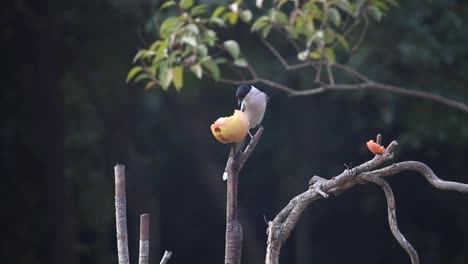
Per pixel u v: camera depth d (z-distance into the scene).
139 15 11.70
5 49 13.77
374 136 15.38
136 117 15.73
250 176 17.12
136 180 14.52
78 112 15.14
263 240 17.39
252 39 12.37
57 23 12.95
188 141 17.00
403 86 11.88
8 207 14.12
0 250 14.04
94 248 16.12
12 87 14.10
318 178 4.00
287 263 17.62
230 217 3.78
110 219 15.50
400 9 10.90
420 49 10.95
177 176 17.80
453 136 12.36
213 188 16.41
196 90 14.07
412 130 12.48
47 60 13.18
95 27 13.05
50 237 13.39
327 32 7.52
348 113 15.57
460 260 15.59
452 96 11.85
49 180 13.34
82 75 13.70
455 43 11.34
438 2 11.30
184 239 18.17
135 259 15.12
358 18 7.78
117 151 14.44
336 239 16.89
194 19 7.41
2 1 12.88
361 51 11.08
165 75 7.11
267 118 16.27
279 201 16.75
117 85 13.97
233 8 7.51
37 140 13.84
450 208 15.55
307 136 15.86
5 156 14.05
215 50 10.38
